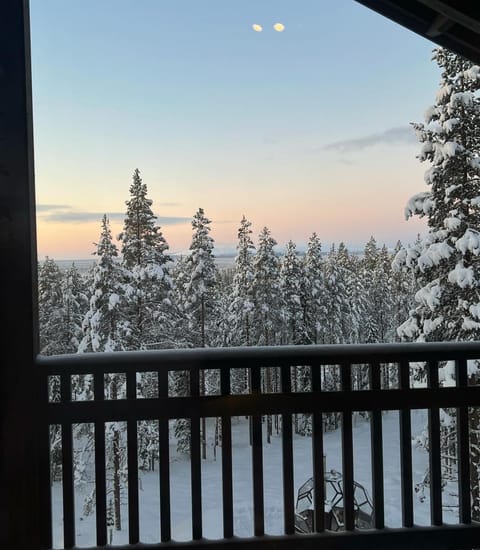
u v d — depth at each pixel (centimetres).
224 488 200
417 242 765
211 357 200
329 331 1002
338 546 201
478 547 207
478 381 537
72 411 194
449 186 734
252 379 202
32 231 192
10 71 187
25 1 192
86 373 196
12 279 188
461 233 715
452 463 573
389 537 204
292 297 1080
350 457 205
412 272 759
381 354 207
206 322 1073
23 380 188
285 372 204
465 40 229
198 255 1089
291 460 203
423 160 770
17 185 188
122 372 197
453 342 211
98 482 195
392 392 207
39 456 193
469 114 723
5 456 187
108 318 884
